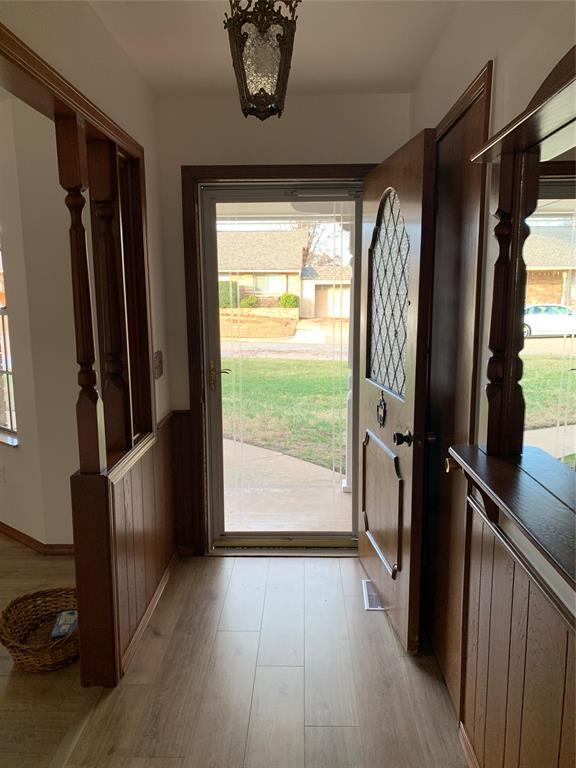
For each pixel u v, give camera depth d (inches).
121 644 80.5
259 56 54.1
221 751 66.7
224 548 122.3
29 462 119.4
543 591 43.8
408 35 83.0
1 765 65.0
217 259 115.9
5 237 113.8
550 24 47.0
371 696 76.2
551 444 47.9
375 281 103.1
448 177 78.2
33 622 90.5
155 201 105.6
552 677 43.6
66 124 68.6
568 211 43.9
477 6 66.7
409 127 107.1
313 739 68.6
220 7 74.7
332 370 121.5
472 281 67.2
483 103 62.6
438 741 68.4
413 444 80.0
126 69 88.7
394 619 90.8
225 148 108.7
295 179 109.8
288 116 107.9
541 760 45.4
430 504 88.0
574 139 42.8
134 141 90.3
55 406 115.3
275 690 77.2
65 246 110.4
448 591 77.5
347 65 93.8
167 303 113.5
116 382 86.4
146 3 73.5
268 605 99.4
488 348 58.7
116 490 78.5
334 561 116.5
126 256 95.3
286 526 125.6
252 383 121.4
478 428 65.8
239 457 125.0
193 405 115.7
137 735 69.2
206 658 84.3
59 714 72.8
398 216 89.4
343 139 108.3
